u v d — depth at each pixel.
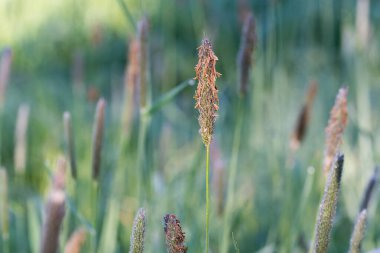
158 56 1.87
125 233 1.29
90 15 2.75
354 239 0.74
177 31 2.55
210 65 0.68
